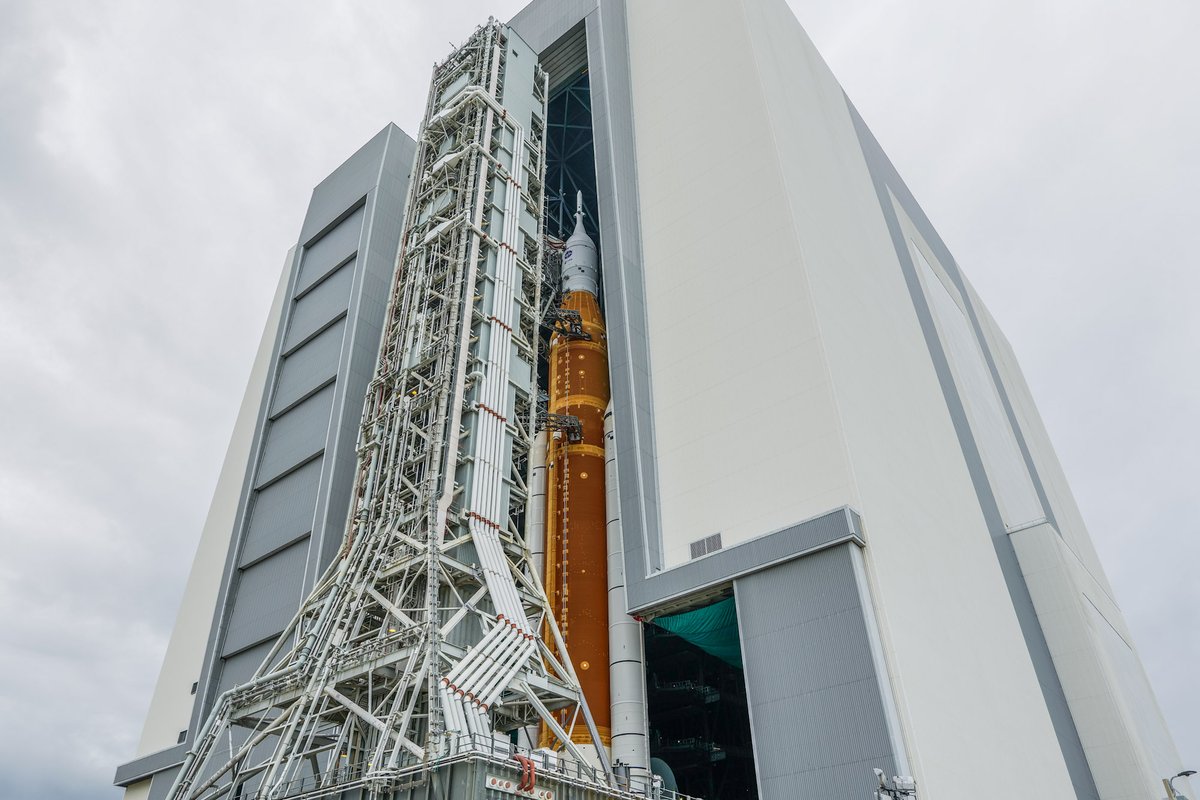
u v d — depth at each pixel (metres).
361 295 67.62
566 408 62.25
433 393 47.97
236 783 38.75
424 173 61.59
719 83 58.44
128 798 61.44
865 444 43.81
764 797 35.44
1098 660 60.47
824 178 59.62
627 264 54.59
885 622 36.62
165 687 66.69
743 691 66.00
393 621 42.44
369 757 36.88
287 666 42.72
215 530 74.94
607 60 63.69
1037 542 66.25
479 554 42.09
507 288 53.81
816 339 44.81
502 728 41.31
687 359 50.19
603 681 51.16
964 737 38.28
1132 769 56.41
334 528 57.72
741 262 50.59
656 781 37.78
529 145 63.03
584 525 57.09
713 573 41.38
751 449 44.59
